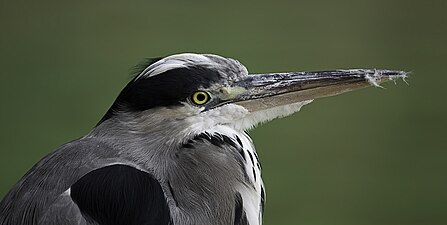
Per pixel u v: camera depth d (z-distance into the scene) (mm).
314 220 11914
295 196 12453
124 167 5621
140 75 5973
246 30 17984
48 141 13336
